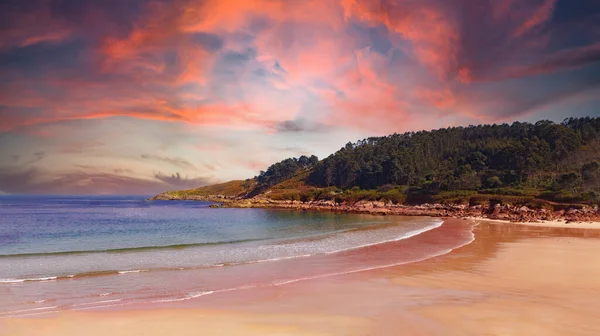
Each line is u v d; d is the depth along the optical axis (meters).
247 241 31.12
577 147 119.75
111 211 103.06
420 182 118.88
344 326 9.73
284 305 11.96
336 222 56.19
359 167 151.88
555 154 114.88
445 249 25.14
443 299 12.43
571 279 15.54
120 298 13.03
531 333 8.97
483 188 95.75
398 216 73.94
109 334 9.31
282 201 126.69
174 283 15.43
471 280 15.53
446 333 9.04
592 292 13.25
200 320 10.41
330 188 140.62
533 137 127.56
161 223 57.09
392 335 9.00
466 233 36.97
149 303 12.34
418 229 42.16
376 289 14.12
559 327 9.41
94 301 12.64
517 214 68.25
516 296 12.73
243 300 12.63
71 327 9.83
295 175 189.62
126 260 21.36
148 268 18.77
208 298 12.95
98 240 33.53
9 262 20.92
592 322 9.83
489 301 12.05
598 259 20.75
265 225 51.16
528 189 85.44
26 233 41.50
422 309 11.19
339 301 12.38
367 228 43.97
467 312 10.78
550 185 87.56
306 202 124.25
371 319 10.28
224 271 17.94
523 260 20.45
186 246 27.83
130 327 9.83
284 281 15.68
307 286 14.72
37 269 18.72
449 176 103.62
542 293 13.12
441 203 88.00
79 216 78.62
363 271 17.73
